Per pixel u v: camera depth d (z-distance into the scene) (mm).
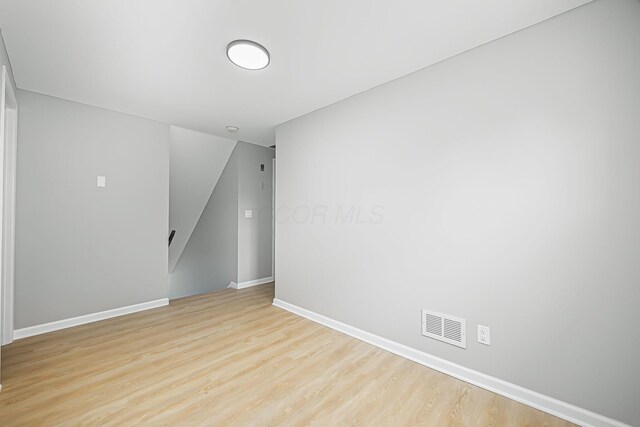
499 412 1614
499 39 1810
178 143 3992
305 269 3139
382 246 2422
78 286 2867
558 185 1592
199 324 2893
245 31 1760
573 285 1545
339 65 2139
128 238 3203
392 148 2361
